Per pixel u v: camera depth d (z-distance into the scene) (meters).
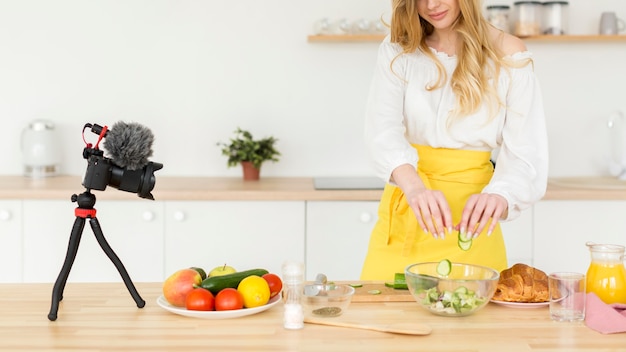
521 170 2.08
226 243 3.33
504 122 2.18
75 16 3.80
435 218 1.88
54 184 3.46
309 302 1.69
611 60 3.83
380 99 2.21
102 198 3.29
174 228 3.32
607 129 3.85
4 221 3.31
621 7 3.81
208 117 3.85
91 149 1.72
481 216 1.95
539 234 3.34
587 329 1.60
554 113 3.86
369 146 2.19
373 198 3.29
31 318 1.67
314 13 3.81
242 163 3.69
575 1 3.81
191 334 1.56
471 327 1.62
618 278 1.75
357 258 3.33
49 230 3.32
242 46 3.82
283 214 3.32
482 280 1.68
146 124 3.84
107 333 1.57
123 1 3.79
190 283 1.72
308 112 3.85
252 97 3.84
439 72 2.17
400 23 2.20
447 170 2.21
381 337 1.55
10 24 3.79
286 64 3.83
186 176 3.86
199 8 3.80
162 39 3.81
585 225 3.35
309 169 3.88
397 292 1.86
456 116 2.15
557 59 3.84
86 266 3.33
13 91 3.82
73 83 3.83
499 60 2.12
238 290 1.73
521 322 1.65
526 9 3.61
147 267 3.34
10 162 3.85
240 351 1.46
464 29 2.13
